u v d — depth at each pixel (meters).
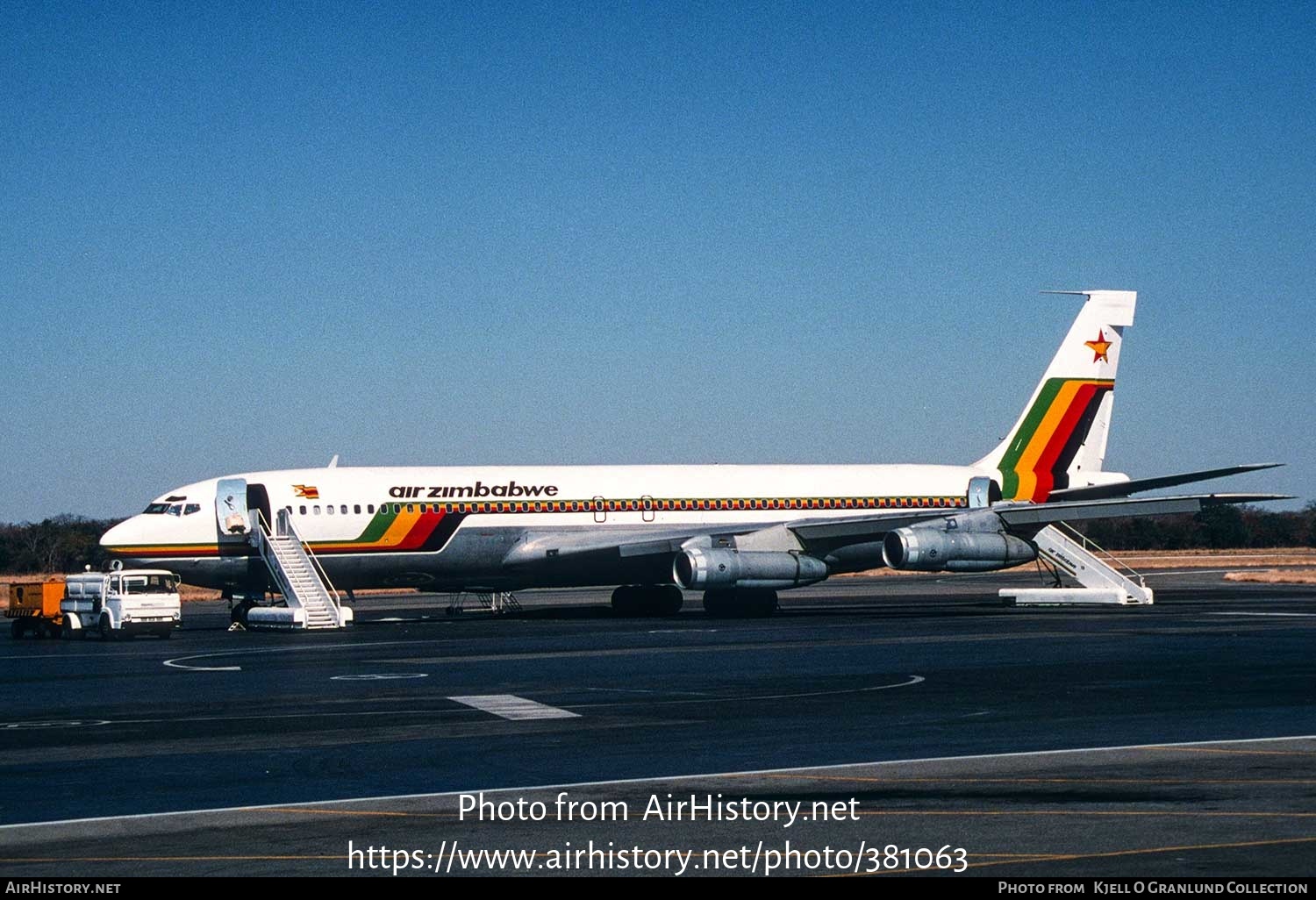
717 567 56.41
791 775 19.83
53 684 34.41
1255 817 16.55
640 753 22.08
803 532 58.91
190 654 43.31
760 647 42.12
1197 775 19.30
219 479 58.47
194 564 57.38
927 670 34.47
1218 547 190.25
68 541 148.00
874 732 23.95
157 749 23.33
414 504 59.34
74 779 20.44
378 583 60.03
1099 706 27.12
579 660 38.78
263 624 56.06
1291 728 23.88
